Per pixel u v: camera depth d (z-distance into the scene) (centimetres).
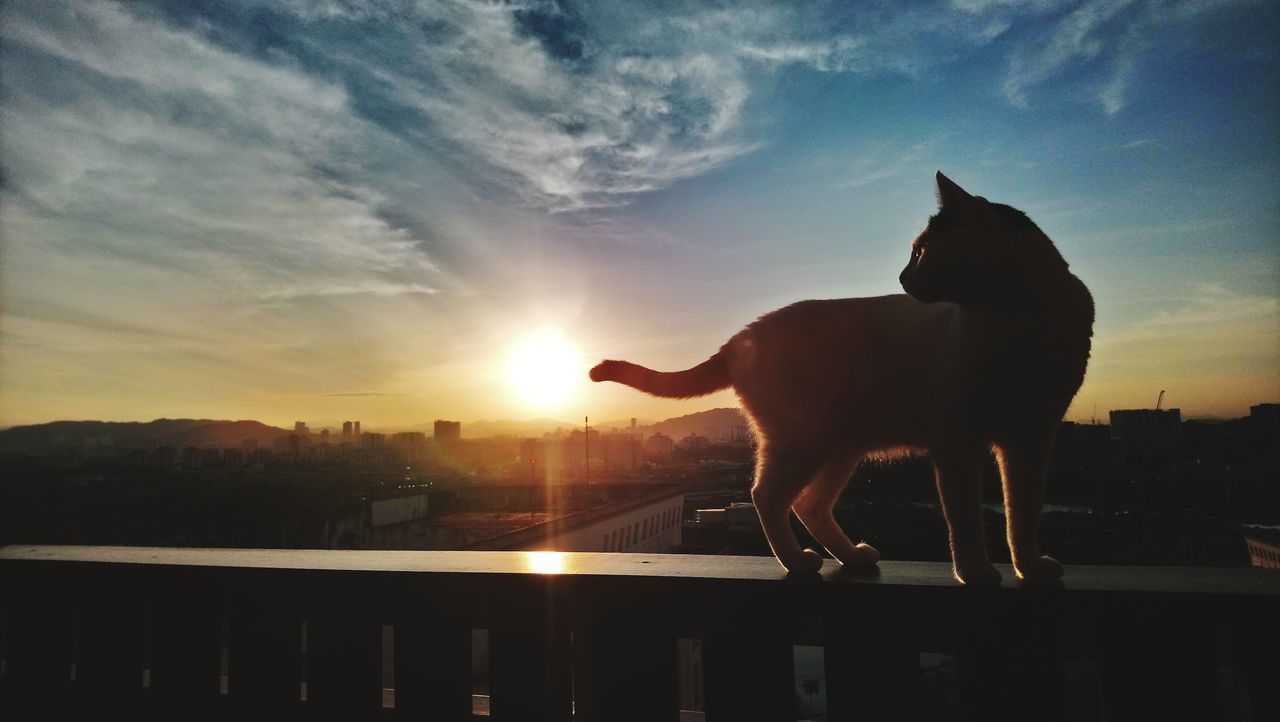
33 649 95
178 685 89
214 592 88
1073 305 67
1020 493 72
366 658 83
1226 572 72
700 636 75
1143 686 63
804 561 76
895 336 74
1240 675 62
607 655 75
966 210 67
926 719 67
